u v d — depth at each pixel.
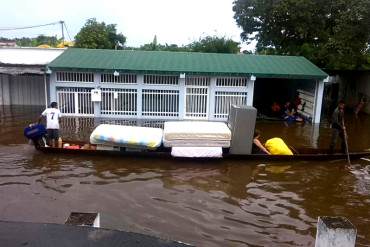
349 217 8.46
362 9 22.25
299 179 10.98
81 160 11.94
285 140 16.56
